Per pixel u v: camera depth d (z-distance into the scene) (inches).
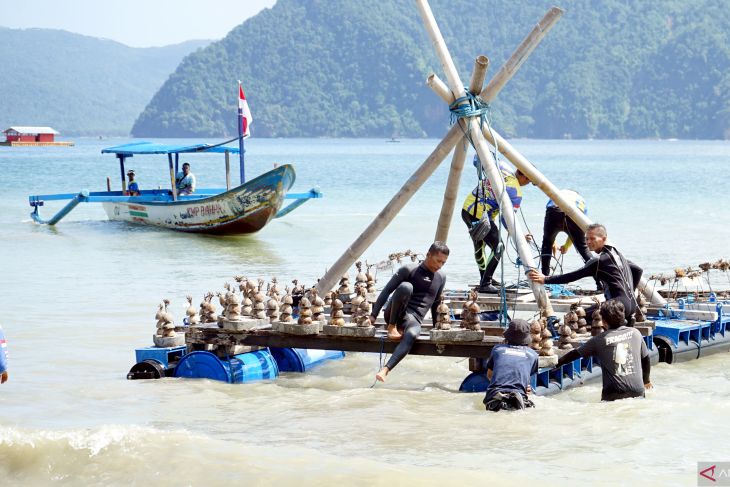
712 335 474.3
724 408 346.9
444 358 458.3
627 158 4323.3
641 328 423.2
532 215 1221.1
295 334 401.4
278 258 848.9
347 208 1414.9
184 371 413.4
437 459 299.0
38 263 813.9
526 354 359.6
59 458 299.7
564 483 275.3
